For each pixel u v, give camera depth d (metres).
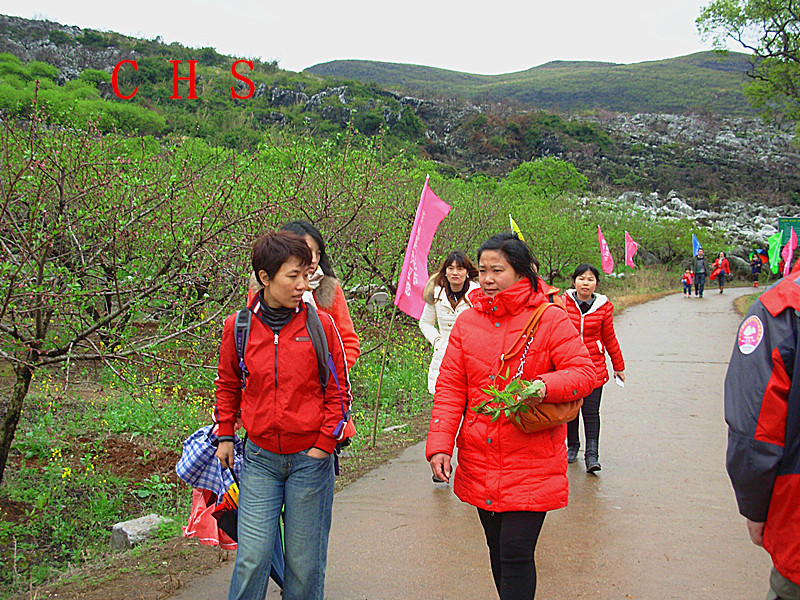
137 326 6.80
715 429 7.09
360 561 4.00
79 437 6.37
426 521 4.62
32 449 5.96
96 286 5.98
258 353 2.93
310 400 2.96
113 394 7.50
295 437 2.93
